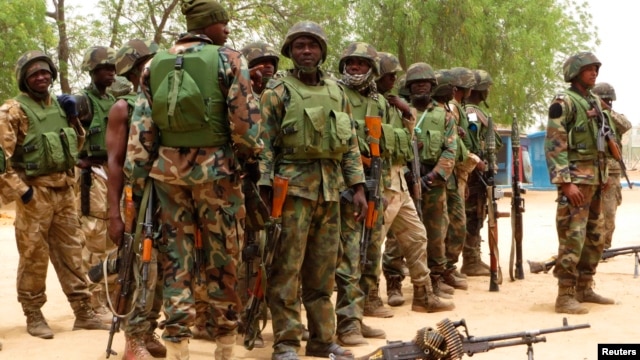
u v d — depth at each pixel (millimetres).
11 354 6289
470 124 9734
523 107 31469
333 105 5965
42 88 6852
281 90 5871
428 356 5105
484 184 9953
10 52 22766
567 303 7785
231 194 5031
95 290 7555
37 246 6832
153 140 5012
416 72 8508
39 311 6984
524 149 30000
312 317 6062
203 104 4867
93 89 7348
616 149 7840
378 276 7125
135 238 5051
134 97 5633
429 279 7879
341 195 6164
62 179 6965
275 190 5715
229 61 4961
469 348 5203
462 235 9273
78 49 25734
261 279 5754
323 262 5988
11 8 22172
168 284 5020
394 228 7797
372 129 6668
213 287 5145
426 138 8438
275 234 5703
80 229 7215
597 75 7859
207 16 5176
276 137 5855
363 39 26547
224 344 5246
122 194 5559
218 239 5051
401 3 25531
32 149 6781
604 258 9969
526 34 26859
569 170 7691
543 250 12867
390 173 7461
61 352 6336
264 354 6262
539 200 25641
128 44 5969
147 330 5980
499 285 9508
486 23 26578
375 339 6707
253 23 25141
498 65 27203
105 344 6590
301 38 5941
